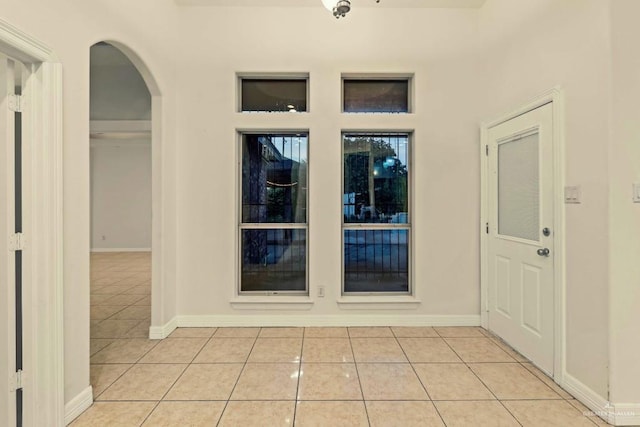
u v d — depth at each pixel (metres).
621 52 1.86
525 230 2.61
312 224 3.30
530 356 2.56
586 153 2.02
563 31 2.18
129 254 8.36
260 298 3.33
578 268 2.09
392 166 3.47
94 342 2.97
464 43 3.29
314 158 3.29
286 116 3.29
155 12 2.88
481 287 3.27
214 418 1.94
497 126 2.97
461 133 3.29
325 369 2.48
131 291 4.80
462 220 3.31
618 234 1.87
